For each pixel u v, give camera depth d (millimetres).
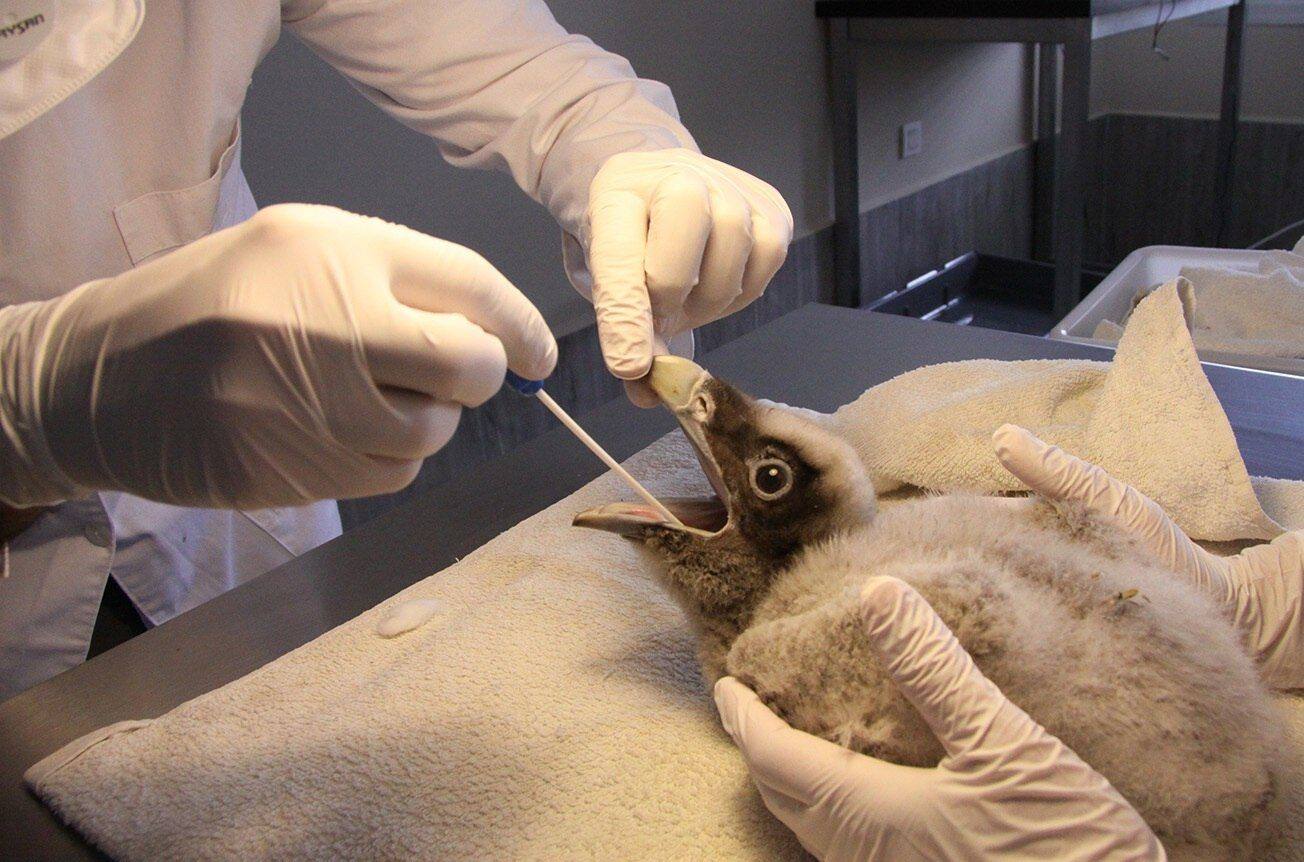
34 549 708
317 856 527
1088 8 1323
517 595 681
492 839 525
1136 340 695
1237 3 1695
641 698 594
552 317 1470
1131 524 563
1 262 694
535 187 789
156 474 469
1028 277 1893
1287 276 993
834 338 926
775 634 479
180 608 808
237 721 607
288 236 433
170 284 442
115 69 709
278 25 771
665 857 505
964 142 2068
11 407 479
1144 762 435
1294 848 481
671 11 1480
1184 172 2084
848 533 536
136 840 543
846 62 1668
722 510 571
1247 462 731
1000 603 454
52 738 625
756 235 668
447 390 446
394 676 627
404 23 775
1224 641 473
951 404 723
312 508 900
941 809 434
